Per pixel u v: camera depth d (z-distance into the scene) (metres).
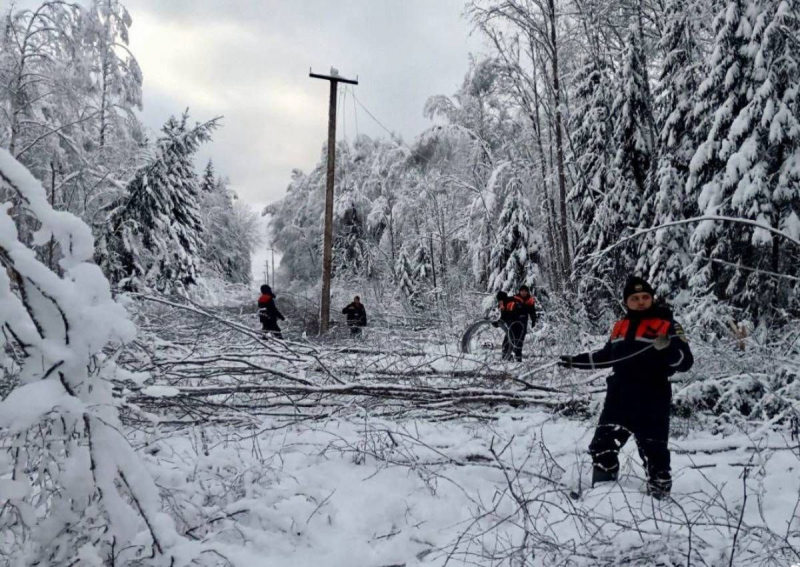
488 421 5.32
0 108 15.70
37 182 1.94
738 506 3.17
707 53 15.23
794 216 10.71
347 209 37.28
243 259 45.12
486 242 22.41
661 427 3.53
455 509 3.37
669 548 2.50
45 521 2.08
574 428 4.98
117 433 2.00
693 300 6.92
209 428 4.59
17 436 2.04
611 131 17.23
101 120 20.78
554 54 21.05
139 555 2.22
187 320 7.72
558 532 3.00
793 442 4.22
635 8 19.12
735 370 5.22
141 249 15.79
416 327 12.65
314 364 6.03
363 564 2.76
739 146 11.52
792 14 10.85
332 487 3.68
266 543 2.85
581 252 16.94
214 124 17.92
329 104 17.38
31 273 1.83
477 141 24.78
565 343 7.62
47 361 1.92
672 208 13.30
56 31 17.27
